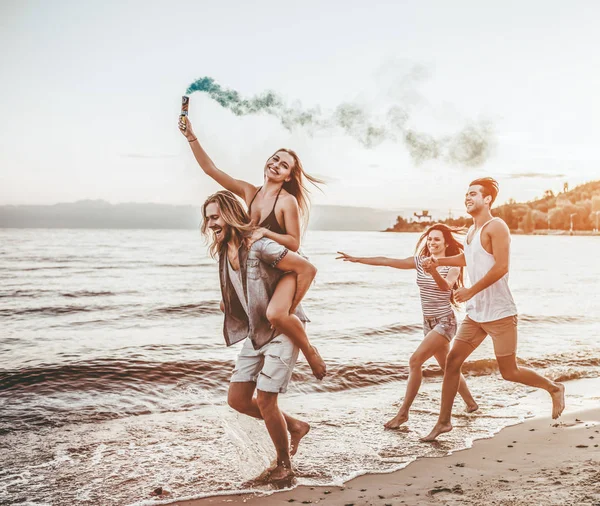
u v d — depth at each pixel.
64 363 7.58
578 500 3.23
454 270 5.02
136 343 9.58
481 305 4.55
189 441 4.71
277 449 3.90
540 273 31.34
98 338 10.23
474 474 3.88
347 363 7.78
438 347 5.13
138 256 42.97
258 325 3.79
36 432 4.97
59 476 3.93
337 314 14.03
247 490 3.67
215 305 15.85
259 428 5.08
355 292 20.48
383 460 4.24
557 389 4.74
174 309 15.05
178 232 121.38
